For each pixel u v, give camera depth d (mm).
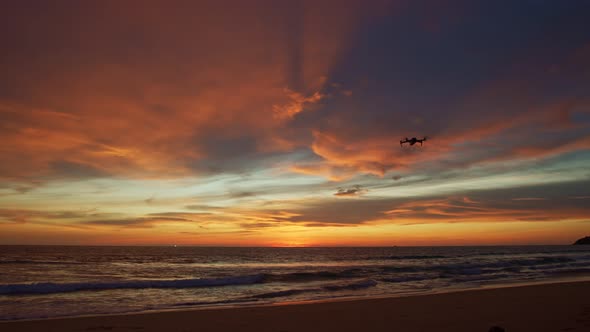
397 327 9227
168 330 9078
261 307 12891
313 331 8914
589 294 16062
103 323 9930
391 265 42844
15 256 57812
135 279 26859
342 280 25266
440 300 14406
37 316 11734
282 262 52969
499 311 11539
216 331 8977
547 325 9055
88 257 60312
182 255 78312
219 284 22359
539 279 25594
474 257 65625
